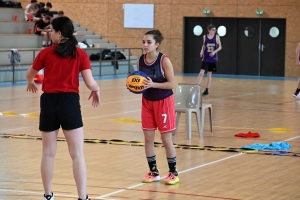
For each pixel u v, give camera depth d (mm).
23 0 29062
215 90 19656
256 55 27016
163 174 7332
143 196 6180
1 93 17266
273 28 26609
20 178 6957
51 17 24391
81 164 5523
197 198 6113
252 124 12031
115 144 9430
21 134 10289
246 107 14992
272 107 15062
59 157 8242
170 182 6762
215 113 13742
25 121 11922
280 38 26578
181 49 27828
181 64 27906
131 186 6656
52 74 5488
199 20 27688
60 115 5469
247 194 6320
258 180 7031
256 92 19094
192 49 28000
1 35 22656
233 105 15406
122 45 28672
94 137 10094
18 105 14500
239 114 13617
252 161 8219
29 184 6656
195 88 10469
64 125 5492
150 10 28078
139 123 11883
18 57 21156
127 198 6082
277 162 8172
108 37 28844
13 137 9961
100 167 7684
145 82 6645
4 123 11602
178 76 25594
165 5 27875
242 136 10430
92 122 11922
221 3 26953
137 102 15750
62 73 5480
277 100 16750
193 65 28062
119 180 6961
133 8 28328
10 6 26109
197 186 6684
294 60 26141
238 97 17453
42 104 5523
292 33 26062
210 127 10977
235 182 6910
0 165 7691
